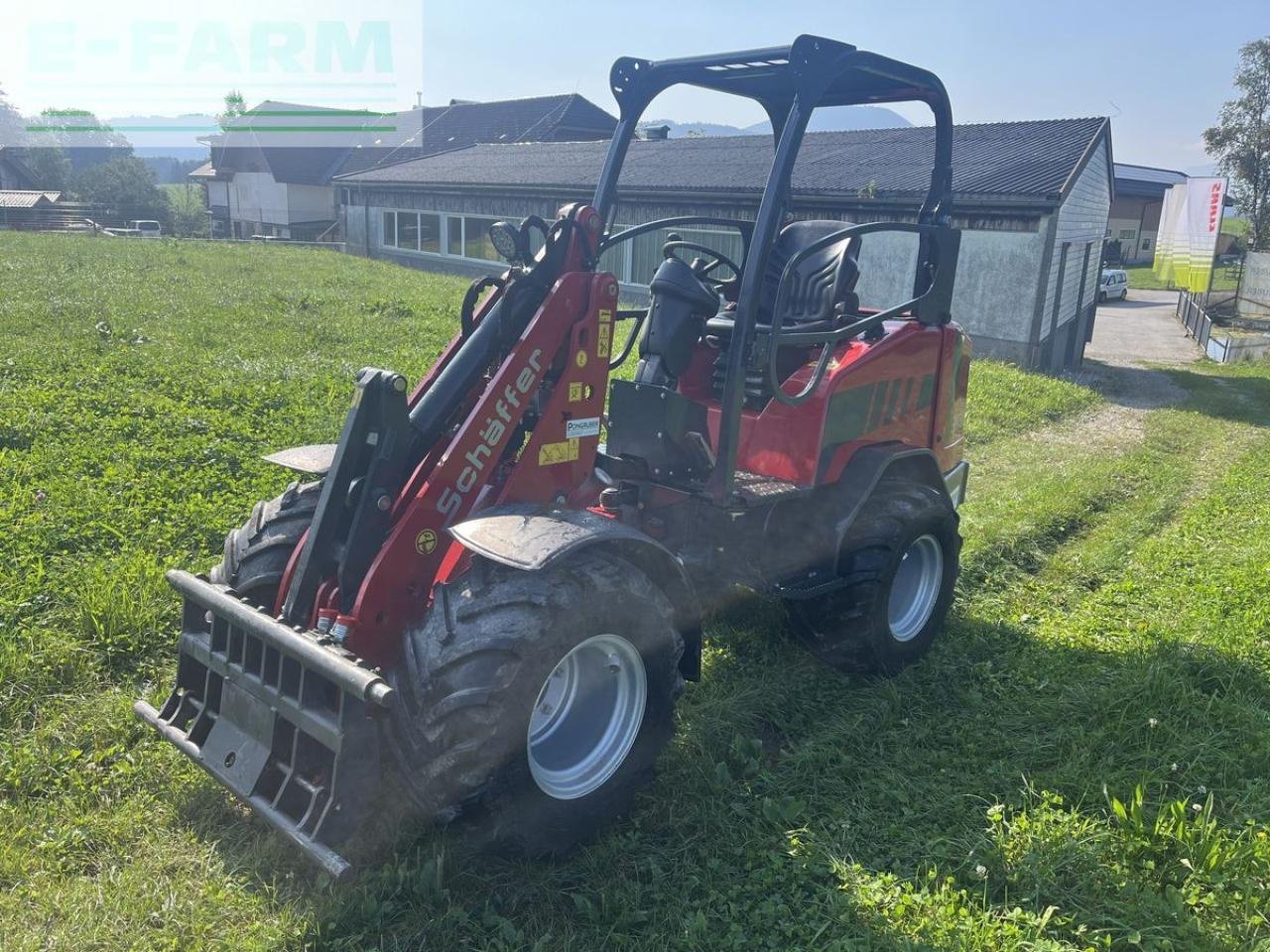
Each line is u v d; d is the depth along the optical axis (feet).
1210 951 9.66
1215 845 10.89
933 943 9.71
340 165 158.20
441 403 11.39
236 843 10.70
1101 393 48.88
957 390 18.39
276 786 9.90
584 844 11.07
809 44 12.66
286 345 39.68
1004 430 36.24
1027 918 10.03
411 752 9.64
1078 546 22.52
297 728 9.62
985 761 13.16
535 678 9.78
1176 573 20.54
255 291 57.52
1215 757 12.92
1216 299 119.34
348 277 72.13
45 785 11.51
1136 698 14.25
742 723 13.82
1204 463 32.78
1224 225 242.78
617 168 14.71
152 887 10.00
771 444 14.51
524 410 11.66
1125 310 110.83
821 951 9.67
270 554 11.60
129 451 22.85
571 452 12.27
